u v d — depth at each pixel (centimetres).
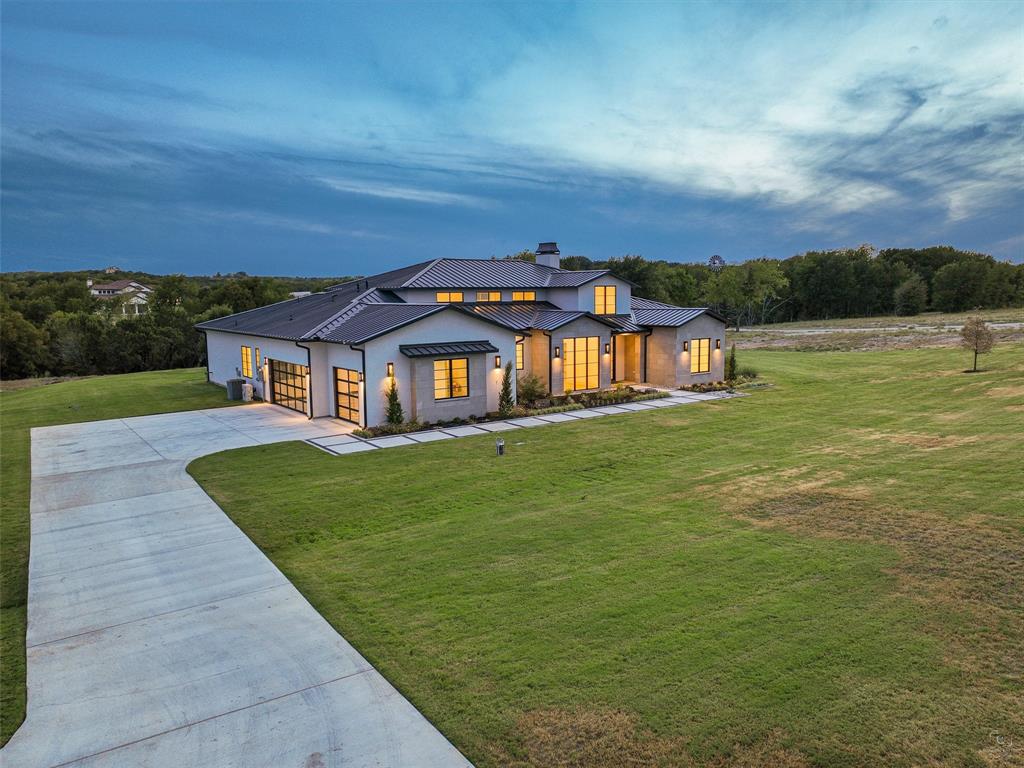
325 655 744
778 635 754
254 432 2050
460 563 990
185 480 1494
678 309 3016
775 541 1045
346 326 2312
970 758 554
